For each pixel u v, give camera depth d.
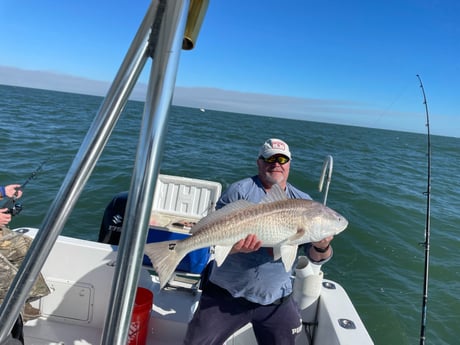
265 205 2.30
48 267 2.87
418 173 19.33
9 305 0.90
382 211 10.41
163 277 2.13
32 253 0.91
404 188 14.30
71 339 2.77
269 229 2.26
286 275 2.56
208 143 22.38
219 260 2.23
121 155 13.23
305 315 2.84
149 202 0.83
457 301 5.81
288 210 2.30
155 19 0.94
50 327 2.86
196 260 3.48
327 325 2.53
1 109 27.47
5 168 9.62
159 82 0.86
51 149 12.77
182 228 3.71
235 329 2.57
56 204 0.93
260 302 2.49
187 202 4.05
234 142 24.70
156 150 0.83
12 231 2.79
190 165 14.16
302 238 2.32
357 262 6.88
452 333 5.08
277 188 2.43
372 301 5.66
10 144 13.02
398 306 5.58
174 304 3.07
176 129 29.94
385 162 22.94
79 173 0.93
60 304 2.90
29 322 2.88
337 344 2.26
